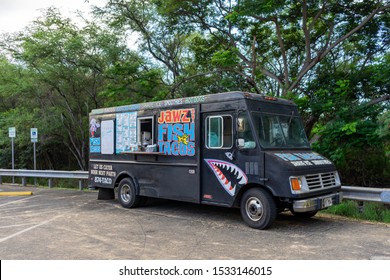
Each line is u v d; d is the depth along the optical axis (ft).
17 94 73.41
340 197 26.03
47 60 62.18
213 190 26.61
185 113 28.45
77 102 71.41
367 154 45.65
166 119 29.91
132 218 28.66
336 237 22.35
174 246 20.59
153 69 60.03
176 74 66.80
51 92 70.54
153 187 30.89
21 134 70.13
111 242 21.54
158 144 30.50
